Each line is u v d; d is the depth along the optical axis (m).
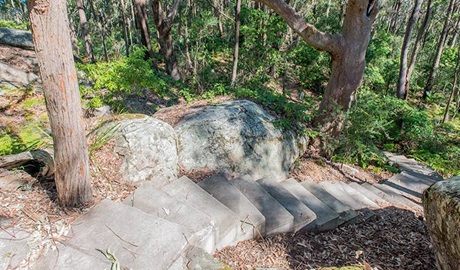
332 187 4.61
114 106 5.50
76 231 2.18
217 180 3.50
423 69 15.53
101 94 5.52
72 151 2.31
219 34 14.30
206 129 4.32
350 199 4.29
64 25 2.02
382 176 6.09
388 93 12.37
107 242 2.09
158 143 3.48
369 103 6.52
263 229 2.97
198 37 10.72
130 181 3.10
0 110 5.69
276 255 2.79
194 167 4.02
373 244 3.18
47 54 2.00
